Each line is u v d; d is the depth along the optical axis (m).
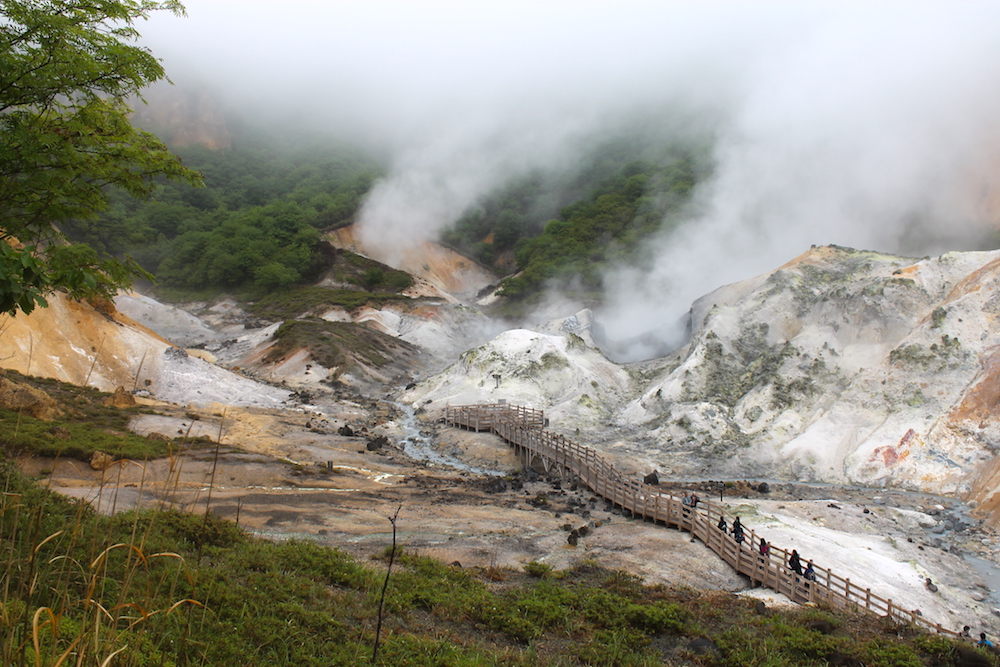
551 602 16.52
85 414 35.28
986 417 40.72
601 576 21.03
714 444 48.28
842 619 18.33
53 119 11.07
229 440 38.66
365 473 36.81
